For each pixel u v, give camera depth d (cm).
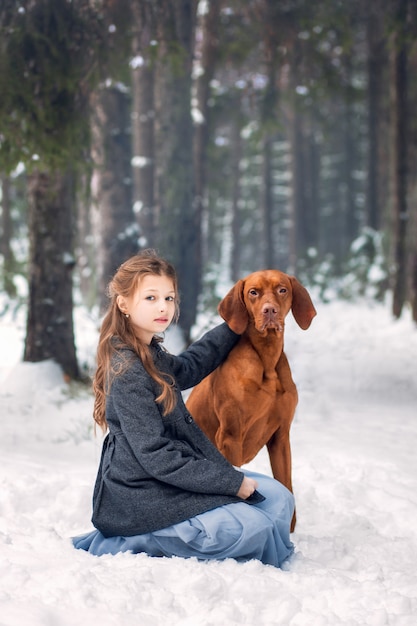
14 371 744
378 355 945
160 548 272
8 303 1396
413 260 1188
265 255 2538
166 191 1090
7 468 437
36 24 676
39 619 208
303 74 1280
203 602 229
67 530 341
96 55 713
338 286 1781
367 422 619
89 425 597
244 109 1752
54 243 772
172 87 1091
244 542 262
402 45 1209
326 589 245
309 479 433
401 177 1348
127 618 217
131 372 278
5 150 678
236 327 317
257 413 319
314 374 845
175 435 283
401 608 233
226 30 1270
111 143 1095
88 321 1255
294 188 2450
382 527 354
